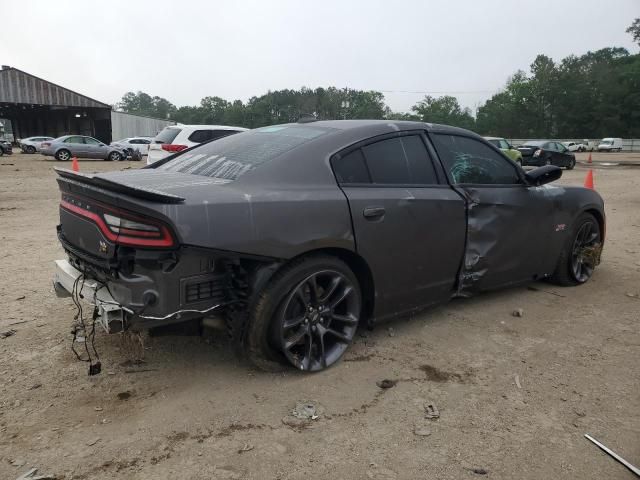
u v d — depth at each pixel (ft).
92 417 9.02
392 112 301.22
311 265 10.19
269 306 9.81
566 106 274.57
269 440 8.52
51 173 61.62
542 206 14.89
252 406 9.46
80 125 170.91
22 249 20.86
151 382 10.22
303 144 10.98
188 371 10.67
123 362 10.96
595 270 18.97
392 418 9.24
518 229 14.26
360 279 11.55
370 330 12.14
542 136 286.25
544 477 7.82
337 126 11.96
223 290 9.41
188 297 9.00
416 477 7.75
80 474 7.61
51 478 7.49
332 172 10.80
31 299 14.60
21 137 176.86
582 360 11.64
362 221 10.77
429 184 12.40
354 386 10.29
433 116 315.78
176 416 9.10
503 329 13.29
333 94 301.22
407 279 11.95
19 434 8.50
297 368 10.43
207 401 9.59
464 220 12.86
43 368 10.65
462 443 8.58
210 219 8.82
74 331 11.76
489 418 9.31
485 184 13.65
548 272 15.96
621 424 9.20
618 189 50.21
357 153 11.33
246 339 9.96
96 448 8.20
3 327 12.58
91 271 9.82
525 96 285.84
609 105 259.80
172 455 8.09
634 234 26.21
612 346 12.38
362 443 8.51
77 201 10.12
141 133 184.03
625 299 15.76
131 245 8.62
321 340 10.71
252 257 9.32
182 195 8.94
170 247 8.50
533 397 10.04
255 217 9.32
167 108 531.50
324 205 10.22
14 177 55.77
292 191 10.07
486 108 309.22
